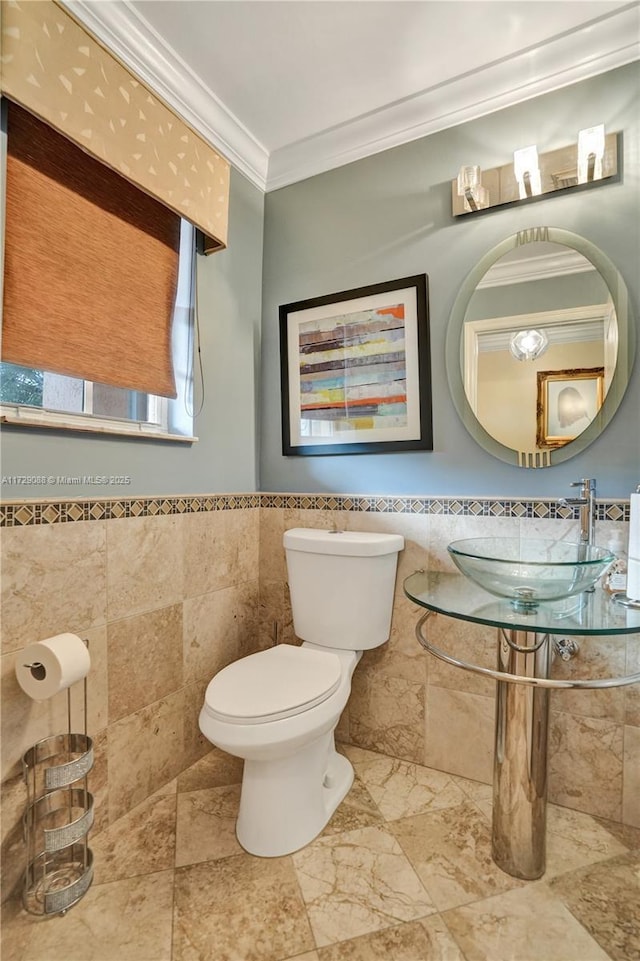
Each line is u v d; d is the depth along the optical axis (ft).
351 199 6.03
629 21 4.42
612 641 4.55
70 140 3.80
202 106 5.35
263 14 4.35
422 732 5.39
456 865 4.00
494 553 4.76
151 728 4.84
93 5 4.15
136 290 4.75
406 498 5.54
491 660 5.05
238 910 3.57
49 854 3.79
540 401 4.93
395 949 3.28
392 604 5.47
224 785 5.02
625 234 4.58
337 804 4.71
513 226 5.08
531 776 3.86
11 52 3.36
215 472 5.81
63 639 3.56
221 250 5.65
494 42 4.68
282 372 6.44
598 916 3.51
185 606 5.27
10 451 3.67
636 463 4.54
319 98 5.39
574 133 4.80
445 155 5.45
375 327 5.80
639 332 4.53
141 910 3.56
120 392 4.88
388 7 4.29
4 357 3.65
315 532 5.67
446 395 5.40
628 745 4.47
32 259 3.83
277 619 6.42
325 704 4.14
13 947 3.28
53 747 3.88
